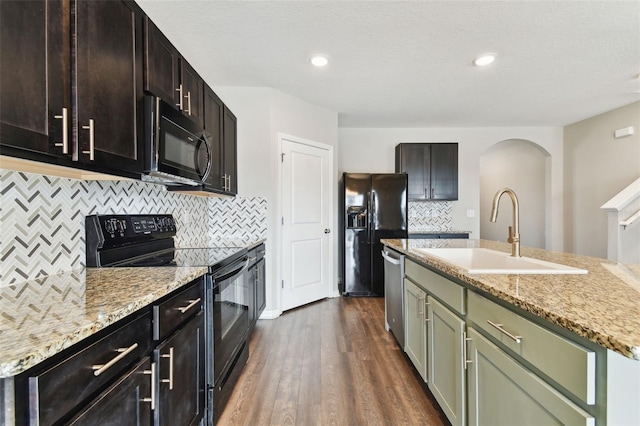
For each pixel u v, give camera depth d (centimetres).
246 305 226
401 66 275
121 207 185
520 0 189
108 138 121
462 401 130
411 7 195
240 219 325
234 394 186
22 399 60
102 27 119
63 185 141
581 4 193
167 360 112
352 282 405
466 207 485
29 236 124
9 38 83
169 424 113
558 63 271
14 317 79
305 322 307
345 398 182
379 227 407
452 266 139
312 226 373
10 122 83
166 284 114
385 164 484
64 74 101
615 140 397
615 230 348
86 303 91
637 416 66
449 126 475
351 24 213
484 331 115
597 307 82
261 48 244
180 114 172
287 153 344
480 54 254
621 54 255
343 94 343
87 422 73
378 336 271
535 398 86
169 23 210
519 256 172
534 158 532
